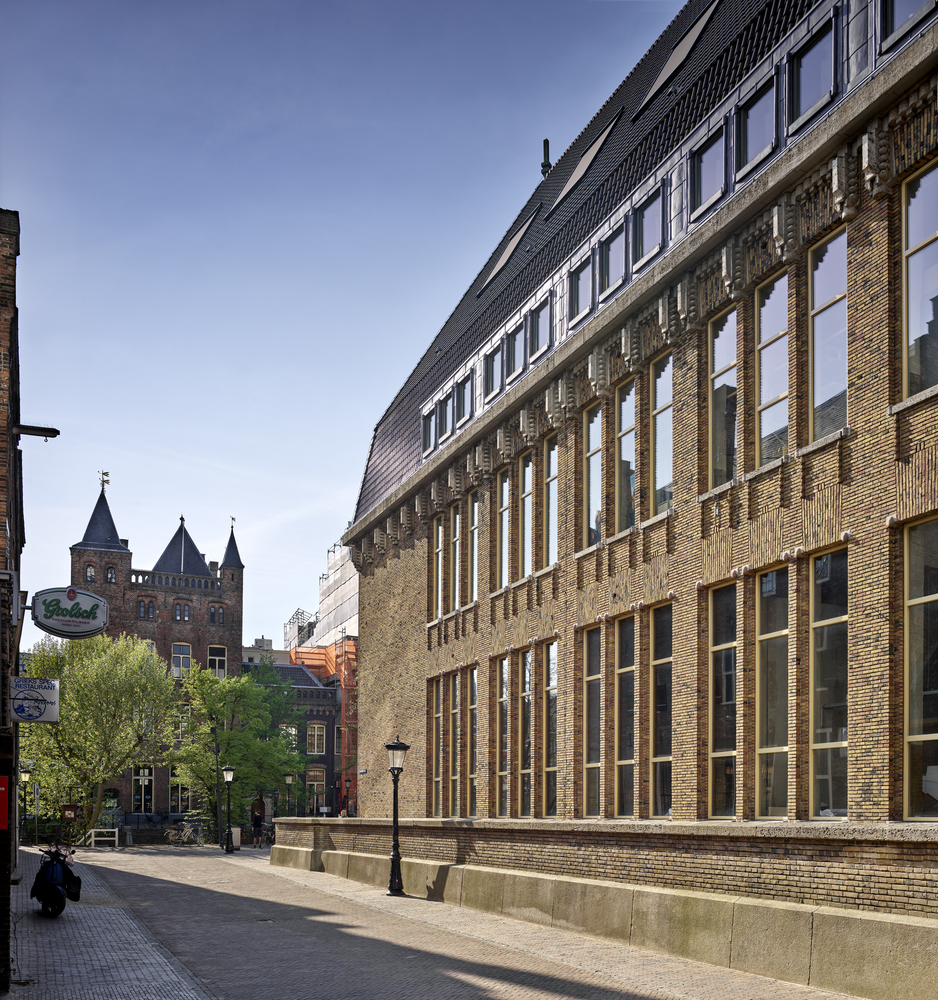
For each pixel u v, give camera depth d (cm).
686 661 1961
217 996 1471
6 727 1605
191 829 6378
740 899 1652
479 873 2464
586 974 1595
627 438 2280
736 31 2053
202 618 8719
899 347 1538
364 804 3759
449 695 3120
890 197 1564
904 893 1383
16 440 2519
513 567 2759
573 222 2600
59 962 1730
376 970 1664
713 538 1908
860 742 1518
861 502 1566
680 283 2039
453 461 3141
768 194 1772
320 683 10619
